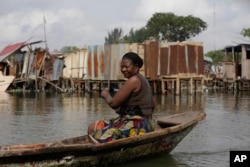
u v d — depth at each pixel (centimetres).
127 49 3397
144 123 737
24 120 1452
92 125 757
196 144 941
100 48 3609
